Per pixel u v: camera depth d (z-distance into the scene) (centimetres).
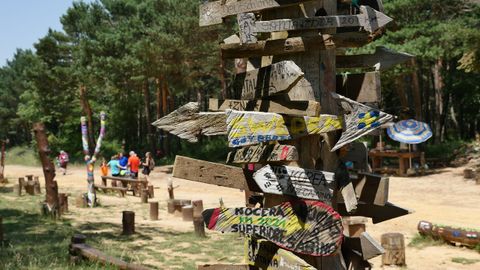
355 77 460
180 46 3503
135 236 1348
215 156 4209
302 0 412
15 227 1350
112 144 5512
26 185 2316
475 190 2320
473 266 1148
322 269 442
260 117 414
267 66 420
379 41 2820
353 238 466
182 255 1167
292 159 412
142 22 3697
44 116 5600
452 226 1365
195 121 437
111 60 3556
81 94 5084
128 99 5253
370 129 403
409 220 1639
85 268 859
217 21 450
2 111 8131
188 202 1812
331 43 420
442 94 4459
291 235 424
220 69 3953
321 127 408
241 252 1216
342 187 430
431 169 3192
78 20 4666
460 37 2739
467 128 5034
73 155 5372
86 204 1934
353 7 461
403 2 2836
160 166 4009
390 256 1148
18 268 855
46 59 4816
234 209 439
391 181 2761
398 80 3391
